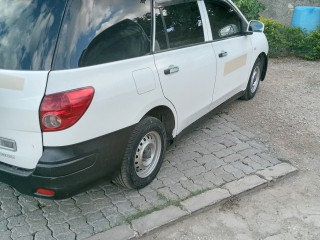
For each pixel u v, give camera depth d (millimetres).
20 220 3154
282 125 5238
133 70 3098
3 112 2719
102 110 2812
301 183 3904
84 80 2707
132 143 3232
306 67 8328
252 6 8633
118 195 3506
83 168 2801
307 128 5195
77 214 3244
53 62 2635
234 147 4496
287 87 6895
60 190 2754
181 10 3811
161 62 3424
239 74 5137
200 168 3992
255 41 5547
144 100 3203
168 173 3875
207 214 3375
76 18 2738
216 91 4520
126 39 3104
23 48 2723
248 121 5297
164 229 3170
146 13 3334
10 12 2877
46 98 2576
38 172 2691
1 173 2871
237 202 3553
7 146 2838
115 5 3045
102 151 2910
